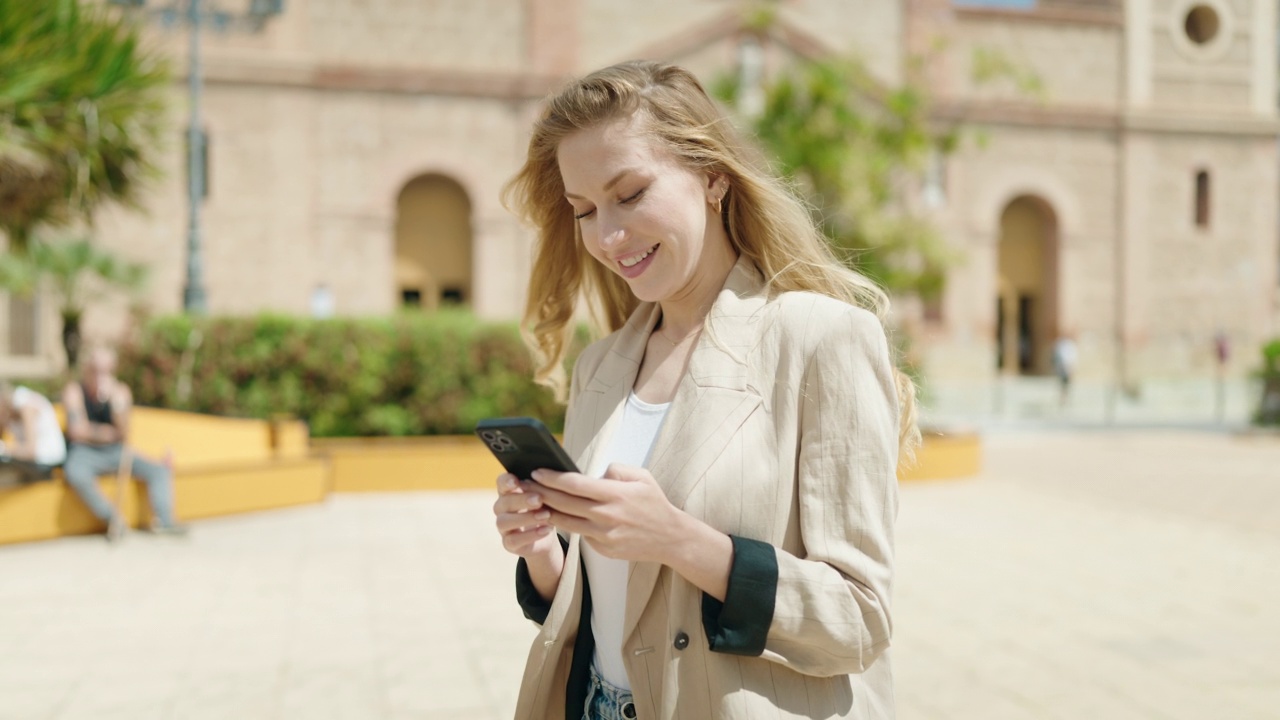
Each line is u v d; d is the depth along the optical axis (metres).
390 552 7.02
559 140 1.54
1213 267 25.45
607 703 1.57
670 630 1.41
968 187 24.14
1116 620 5.29
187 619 5.23
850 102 15.63
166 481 7.58
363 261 21.17
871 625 1.36
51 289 13.52
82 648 4.70
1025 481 11.38
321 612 5.39
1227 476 11.90
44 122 7.26
